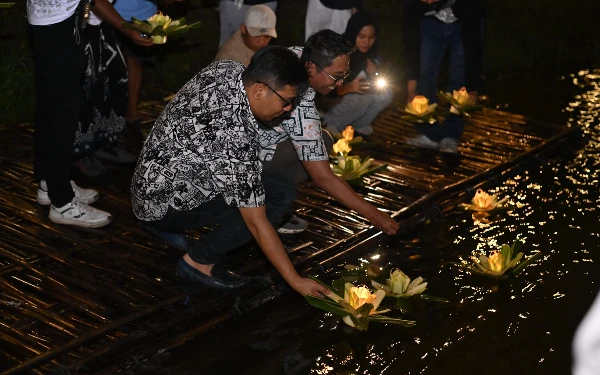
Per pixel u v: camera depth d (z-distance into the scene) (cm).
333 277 414
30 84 641
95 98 493
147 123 606
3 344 344
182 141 342
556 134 623
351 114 591
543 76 830
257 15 500
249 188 335
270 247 346
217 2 849
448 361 345
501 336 363
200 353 348
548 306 387
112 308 373
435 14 567
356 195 401
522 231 466
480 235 462
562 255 437
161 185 354
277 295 391
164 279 398
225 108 330
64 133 425
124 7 534
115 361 338
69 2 401
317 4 590
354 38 575
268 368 338
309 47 361
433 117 559
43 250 418
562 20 966
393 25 866
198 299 380
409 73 589
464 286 406
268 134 379
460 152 585
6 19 708
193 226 375
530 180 540
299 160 395
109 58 496
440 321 375
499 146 599
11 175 507
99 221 446
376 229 457
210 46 777
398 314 380
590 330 141
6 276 395
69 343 339
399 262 430
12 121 607
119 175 518
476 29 570
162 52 733
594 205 502
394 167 553
